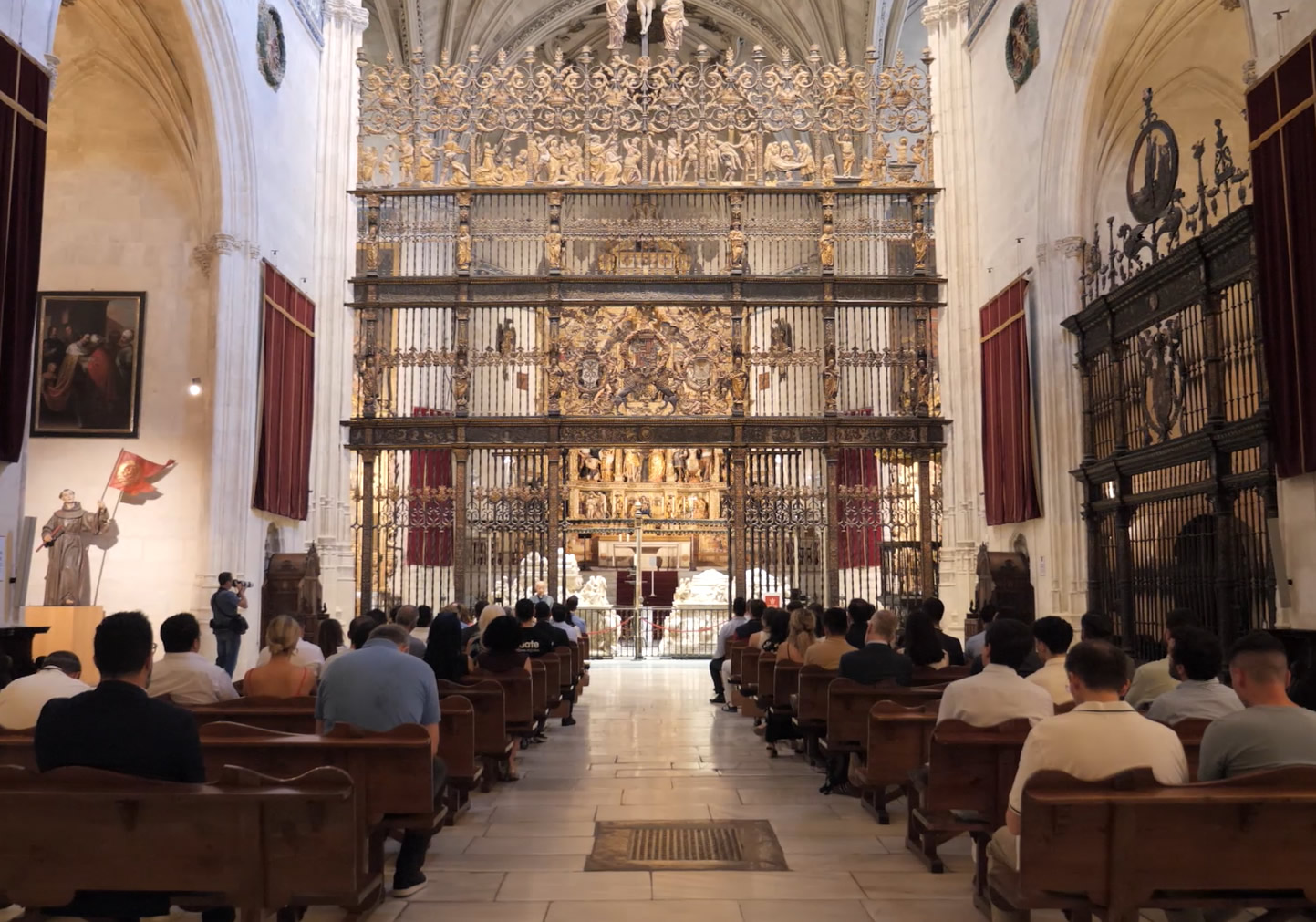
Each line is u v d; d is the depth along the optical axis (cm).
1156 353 1360
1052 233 1695
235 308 1720
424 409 2069
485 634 999
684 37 3519
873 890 623
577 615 2233
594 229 2067
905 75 2156
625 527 2164
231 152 1717
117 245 1748
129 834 436
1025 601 1730
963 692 614
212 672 744
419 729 566
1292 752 448
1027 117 1795
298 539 1978
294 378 1919
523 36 3275
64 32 1647
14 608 1117
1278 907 428
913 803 707
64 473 1706
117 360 1725
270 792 428
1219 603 1186
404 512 2261
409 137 2148
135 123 1756
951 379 2055
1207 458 1220
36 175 1144
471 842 738
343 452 2070
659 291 2042
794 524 2039
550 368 2020
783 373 2077
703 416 2017
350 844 445
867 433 2033
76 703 462
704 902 601
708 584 2375
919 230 2081
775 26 3238
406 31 2955
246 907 440
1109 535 1520
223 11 1656
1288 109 1034
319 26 2127
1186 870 419
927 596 1997
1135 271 1697
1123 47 1605
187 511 1697
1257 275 1080
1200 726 566
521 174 2078
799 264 2684
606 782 957
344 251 2095
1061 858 422
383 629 671
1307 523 1023
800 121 2105
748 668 1284
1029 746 466
